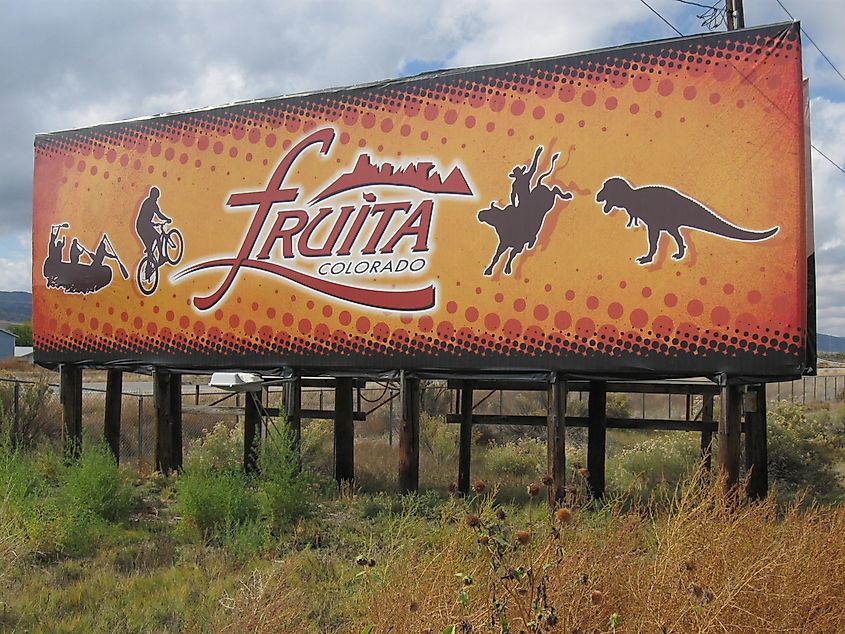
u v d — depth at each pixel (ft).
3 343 266.57
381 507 36.24
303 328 41.52
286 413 41.73
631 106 34.96
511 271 36.88
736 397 33.32
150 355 45.68
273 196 42.68
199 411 46.93
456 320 37.93
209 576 25.43
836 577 15.61
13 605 22.09
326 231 41.19
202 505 32.04
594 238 35.35
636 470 46.39
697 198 33.60
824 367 272.10
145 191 46.34
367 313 39.96
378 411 79.61
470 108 38.22
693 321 33.42
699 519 16.49
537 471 51.42
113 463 36.40
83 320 47.83
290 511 32.83
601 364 34.91
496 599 13.52
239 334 43.19
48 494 33.78
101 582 24.57
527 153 36.86
